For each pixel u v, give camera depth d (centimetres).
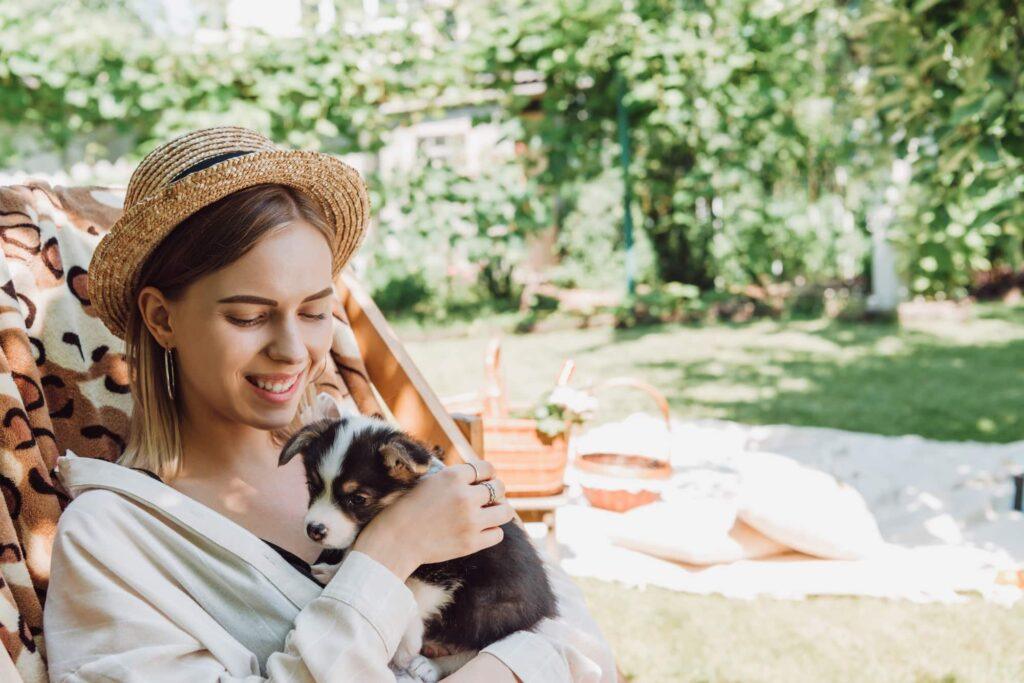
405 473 187
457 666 189
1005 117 480
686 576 420
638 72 1048
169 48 916
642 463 495
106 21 906
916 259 1223
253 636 154
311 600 160
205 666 142
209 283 162
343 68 978
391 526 159
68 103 925
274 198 167
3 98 897
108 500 157
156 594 147
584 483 490
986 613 386
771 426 674
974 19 474
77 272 232
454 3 1023
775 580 414
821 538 429
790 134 1165
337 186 184
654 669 344
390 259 1130
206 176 158
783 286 1322
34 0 889
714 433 658
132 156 953
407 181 1079
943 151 534
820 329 1132
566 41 1020
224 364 164
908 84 538
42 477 181
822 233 1335
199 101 948
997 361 916
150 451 176
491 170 1110
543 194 1136
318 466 187
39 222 231
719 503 463
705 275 1314
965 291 1284
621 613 390
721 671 342
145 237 164
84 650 140
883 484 527
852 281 1324
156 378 180
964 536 461
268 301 163
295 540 184
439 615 185
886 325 1155
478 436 266
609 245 1332
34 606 166
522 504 395
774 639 367
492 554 190
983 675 337
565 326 1149
